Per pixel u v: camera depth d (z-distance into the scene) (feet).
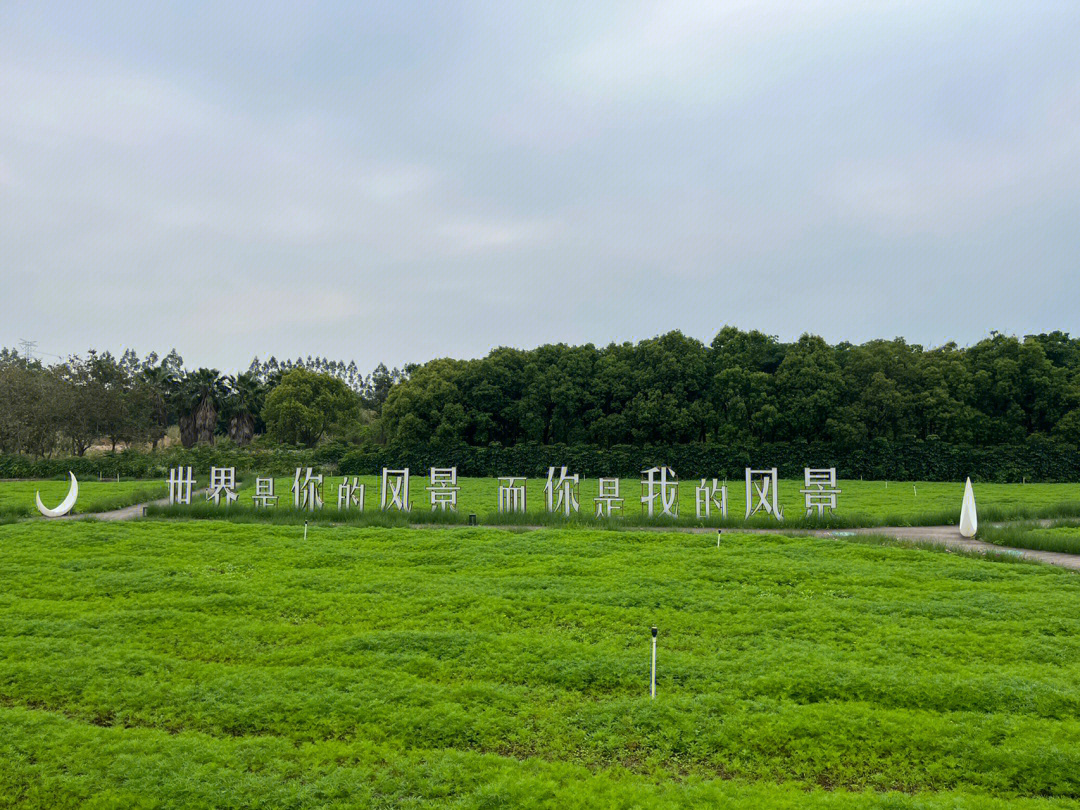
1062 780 45.27
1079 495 206.69
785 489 224.74
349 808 42.63
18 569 93.45
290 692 57.36
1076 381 287.69
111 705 55.26
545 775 46.11
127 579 88.28
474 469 276.21
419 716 53.42
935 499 196.95
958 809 41.88
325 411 376.27
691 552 103.86
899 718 52.70
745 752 49.26
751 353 312.91
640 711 53.98
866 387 288.71
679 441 295.28
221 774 45.70
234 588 85.10
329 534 118.21
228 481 147.54
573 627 72.90
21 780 45.03
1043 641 67.82
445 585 86.89
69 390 324.39
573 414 304.91
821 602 80.74
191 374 361.92
